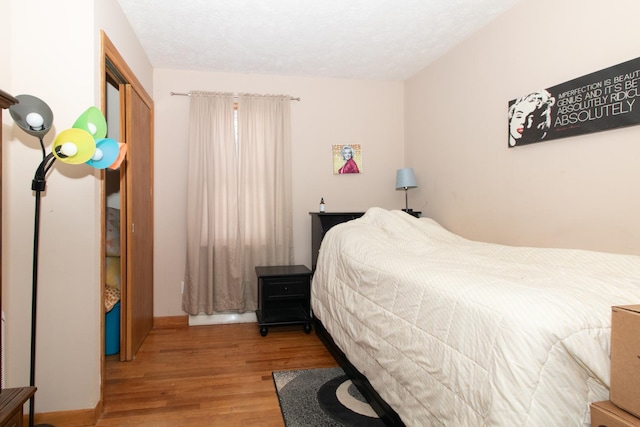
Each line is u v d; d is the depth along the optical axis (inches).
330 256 102.9
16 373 68.0
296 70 138.2
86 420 69.6
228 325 132.1
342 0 92.4
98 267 73.4
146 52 120.5
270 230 136.1
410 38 114.0
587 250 74.1
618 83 70.1
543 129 86.7
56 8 69.1
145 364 97.7
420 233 101.0
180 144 133.7
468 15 100.7
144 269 117.1
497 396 38.6
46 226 69.1
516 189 96.0
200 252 130.4
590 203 76.7
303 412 73.0
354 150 148.0
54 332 69.3
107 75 96.2
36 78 68.6
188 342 114.5
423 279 60.0
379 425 68.5
